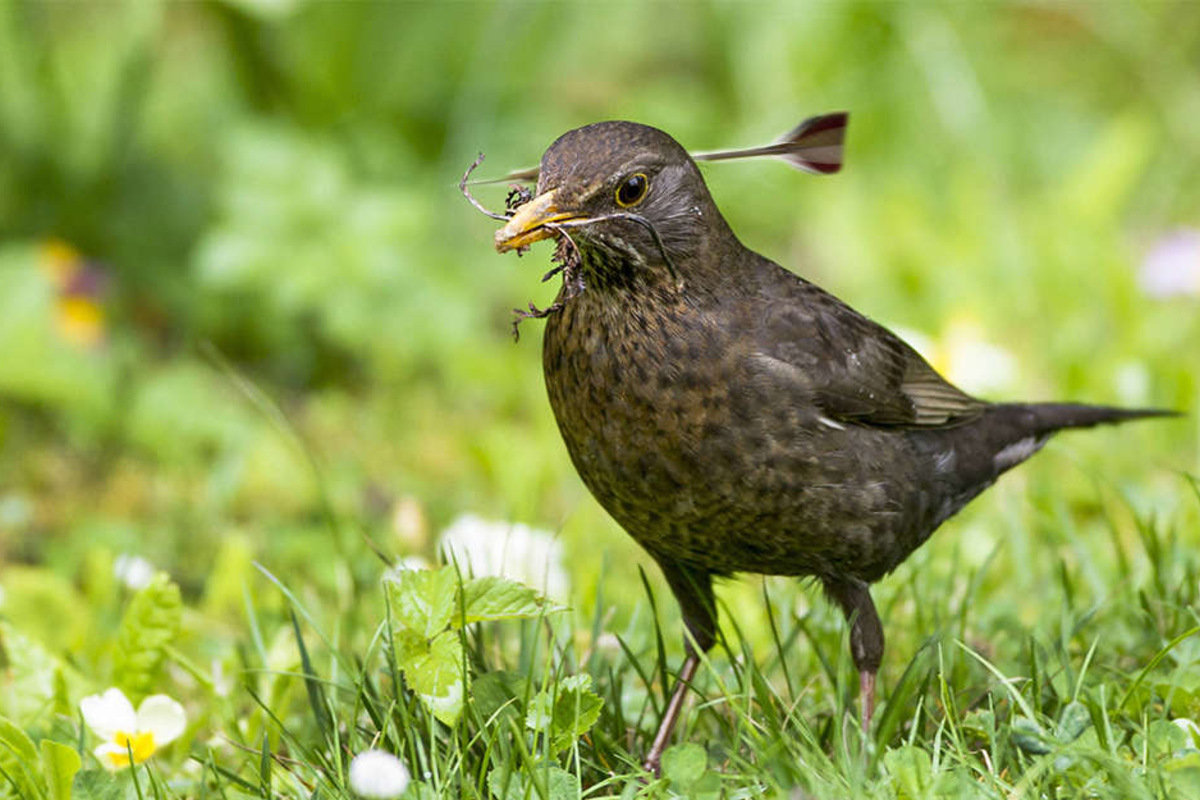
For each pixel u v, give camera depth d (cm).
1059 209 1439
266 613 918
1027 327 1349
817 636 840
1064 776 663
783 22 1594
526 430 1248
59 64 1467
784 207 1547
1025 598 923
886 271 1415
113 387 1223
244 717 827
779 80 1597
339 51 1422
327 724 738
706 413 714
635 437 721
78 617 916
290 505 1148
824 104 1585
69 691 802
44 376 1209
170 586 791
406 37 1445
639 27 1620
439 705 673
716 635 795
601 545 1044
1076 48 1719
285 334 1327
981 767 680
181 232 1377
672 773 661
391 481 1180
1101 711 686
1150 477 1115
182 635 865
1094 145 1603
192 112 1466
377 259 1269
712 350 716
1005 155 1567
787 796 632
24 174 1368
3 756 698
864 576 768
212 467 1200
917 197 1476
